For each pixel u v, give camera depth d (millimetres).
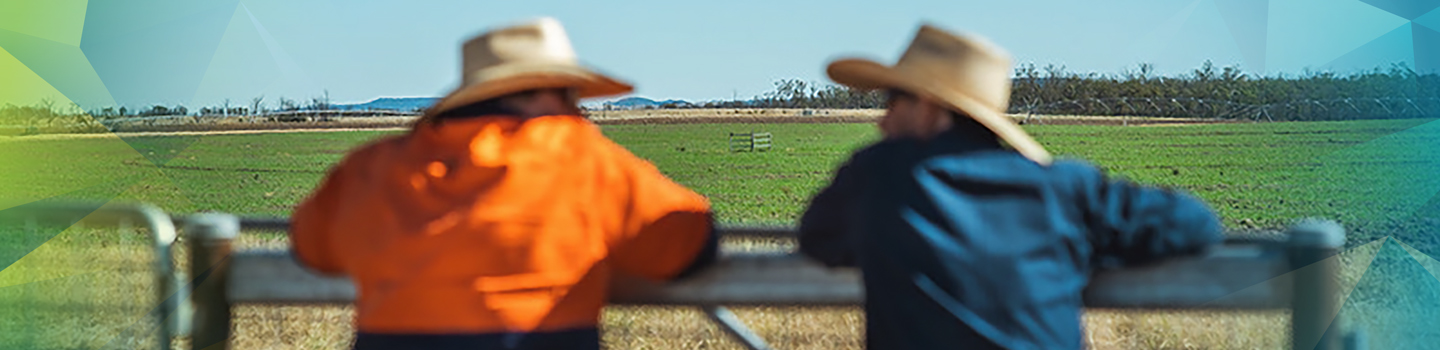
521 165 3234
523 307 3154
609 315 6945
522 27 3438
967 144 3299
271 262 4113
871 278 3291
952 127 3326
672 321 6855
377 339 3232
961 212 3188
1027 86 124750
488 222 3170
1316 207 23672
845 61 3404
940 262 3152
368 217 3354
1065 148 67000
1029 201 3225
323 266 3729
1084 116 116562
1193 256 3506
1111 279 3605
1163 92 122188
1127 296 3613
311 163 59938
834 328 6609
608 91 3561
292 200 32281
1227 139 74312
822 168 51562
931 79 3305
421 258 3189
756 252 3852
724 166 53500
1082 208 3309
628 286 3879
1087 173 3344
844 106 148125
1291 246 3617
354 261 3389
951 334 3137
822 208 3568
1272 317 6055
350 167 3635
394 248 3236
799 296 3797
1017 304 3133
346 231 3418
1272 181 35531
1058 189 3268
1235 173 41344
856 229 3383
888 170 3307
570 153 3326
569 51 3490
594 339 3344
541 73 3314
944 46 3328
